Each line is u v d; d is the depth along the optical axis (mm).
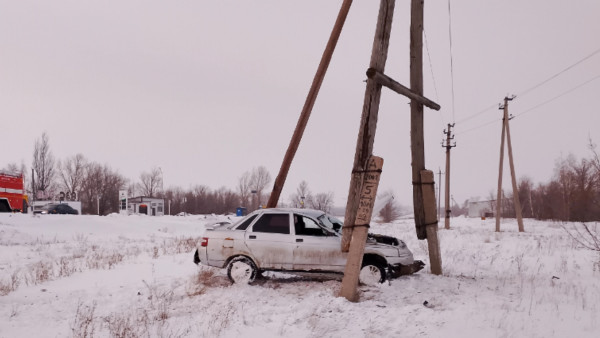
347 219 7688
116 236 22453
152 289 8250
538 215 64062
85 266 11312
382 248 8312
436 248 9492
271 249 8406
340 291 7223
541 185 67938
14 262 12625
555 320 5770
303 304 6801
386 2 7473
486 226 38719
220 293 7691
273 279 8992
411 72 9297
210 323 5949
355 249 7172
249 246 8461
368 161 7391
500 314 6086
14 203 25156
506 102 30141
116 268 10922
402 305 6797
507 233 26125
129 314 6551
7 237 18297
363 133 7512
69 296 7824
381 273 8203
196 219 39812
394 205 82312
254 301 7148
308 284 8477
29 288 8562
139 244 18391
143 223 28422
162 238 22156
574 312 6168
